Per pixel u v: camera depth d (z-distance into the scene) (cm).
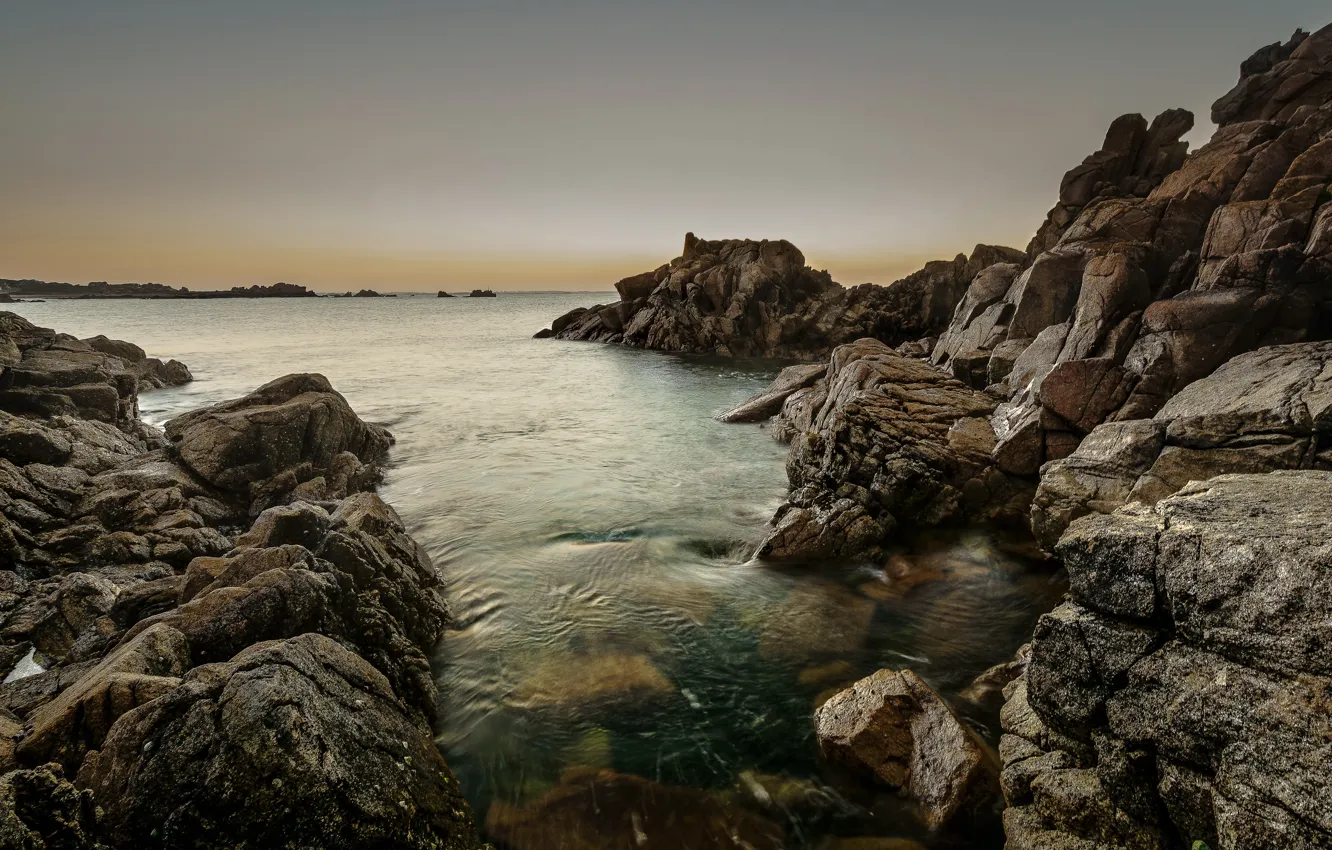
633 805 652
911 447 1445
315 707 517
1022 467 1349
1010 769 552
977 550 1252
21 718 633
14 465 1233
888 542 1305
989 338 2158
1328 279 1226
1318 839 336
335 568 888
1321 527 413
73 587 902
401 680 809
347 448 1962
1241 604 407
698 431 2609
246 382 3919
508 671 904
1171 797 417
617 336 6756
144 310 15462
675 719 789
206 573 879
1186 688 419
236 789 446
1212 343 1241
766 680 870
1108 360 1307
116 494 1249
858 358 2184
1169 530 461
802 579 1177
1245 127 2288
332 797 464
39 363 2005
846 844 594
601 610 1076
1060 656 503
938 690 830
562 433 2581
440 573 1227
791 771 694
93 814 430
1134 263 1482
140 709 500
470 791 682
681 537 1432
